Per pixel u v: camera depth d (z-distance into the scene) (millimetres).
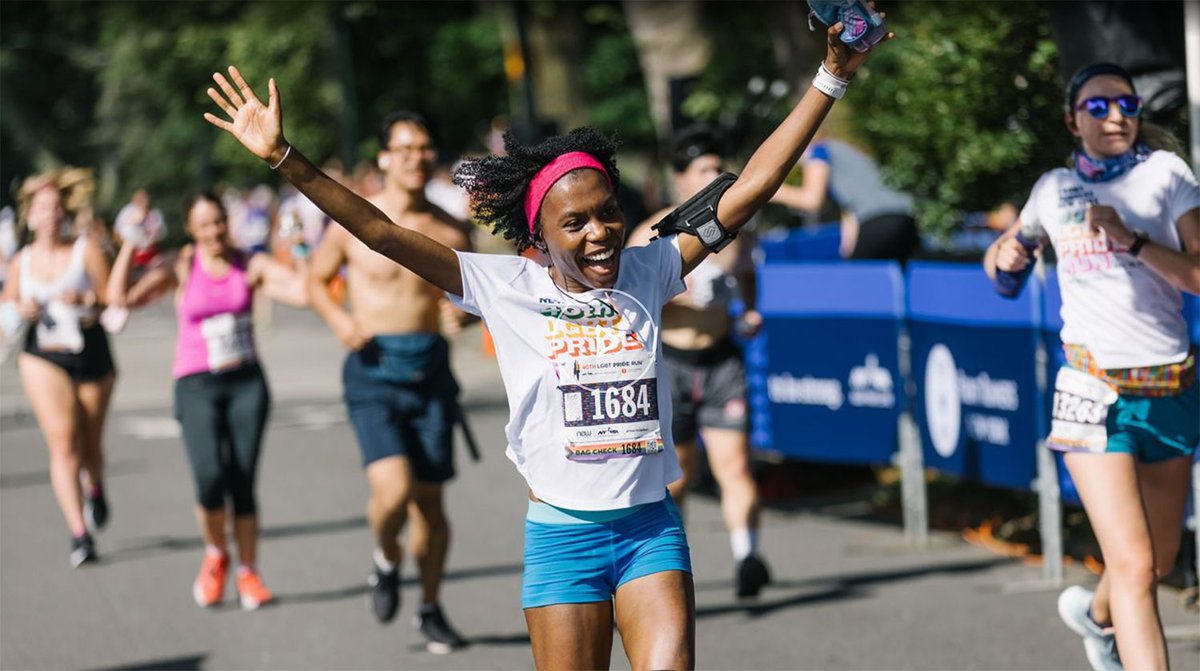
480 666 9984
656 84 26859
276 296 11867
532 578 6270
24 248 13500
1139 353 7566
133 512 16016
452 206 31625
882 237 15219
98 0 57969
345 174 38625
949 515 13766
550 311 6160
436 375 10375
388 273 10297
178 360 11891
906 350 12953
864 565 12320
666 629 6000
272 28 46906
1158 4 10977
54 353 13523
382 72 46375
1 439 22062
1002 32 12891
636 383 6172
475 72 45156
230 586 12641
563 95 34875
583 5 34906
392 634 10883
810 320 13938
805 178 15555
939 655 9688
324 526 14891
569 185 6016
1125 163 7668
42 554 14070
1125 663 7348
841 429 13742
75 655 10570
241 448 11898
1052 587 11188
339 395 25188
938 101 13430
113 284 13133
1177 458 7801
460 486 16672
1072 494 11273
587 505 6160
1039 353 11188
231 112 5945
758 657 9859
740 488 11266
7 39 69562
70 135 78438
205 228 11812
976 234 15242
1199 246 7500
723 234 6336
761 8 21141
